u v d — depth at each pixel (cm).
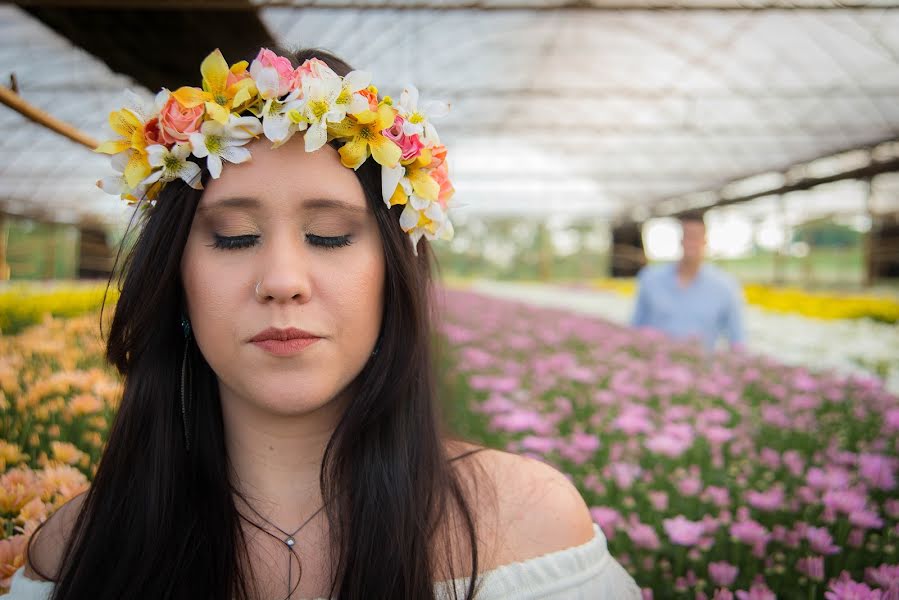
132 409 100
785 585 122
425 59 848
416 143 96
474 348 329
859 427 200
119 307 98
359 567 93
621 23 750
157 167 92
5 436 140
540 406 211
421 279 109
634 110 1094
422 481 99
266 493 98
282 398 88
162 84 486
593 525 107
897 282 1402
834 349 422
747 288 1202
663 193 1745
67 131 171
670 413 194
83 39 413
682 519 127
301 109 86
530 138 1295
